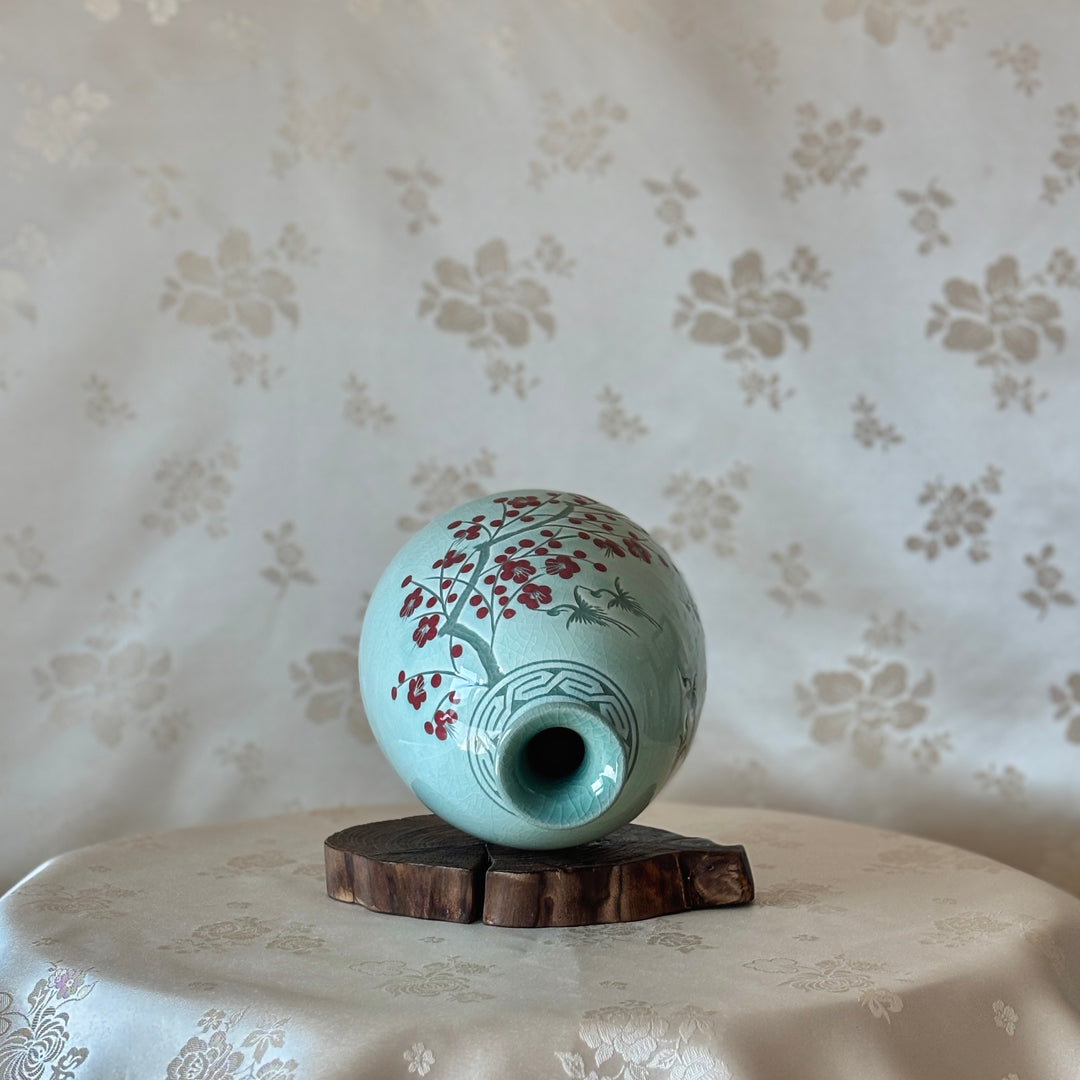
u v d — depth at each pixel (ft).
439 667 2.23
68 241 3.99
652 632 2.27
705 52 4.29
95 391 4.01
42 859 3.94
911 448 4.28
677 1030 1.74
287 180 4.16
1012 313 4.30
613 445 4.27
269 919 2.32
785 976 1.96
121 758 4.01
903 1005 1.87
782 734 4.28
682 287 4.29
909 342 4.29
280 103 4.15
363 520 4.19
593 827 2.30
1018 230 4.30
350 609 4.18
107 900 2.46
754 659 4.28
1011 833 4.25
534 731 2.19
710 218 4.29
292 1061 1.72
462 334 4.23
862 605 4.28
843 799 4.27
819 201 4.31
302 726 4.15
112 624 4.01
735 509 4.28
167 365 4.06
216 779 4.09
